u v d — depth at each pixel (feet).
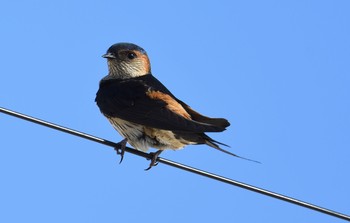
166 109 40.96
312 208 32.60
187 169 35.27
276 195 33.01
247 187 33.50
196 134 38.81
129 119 41.57
